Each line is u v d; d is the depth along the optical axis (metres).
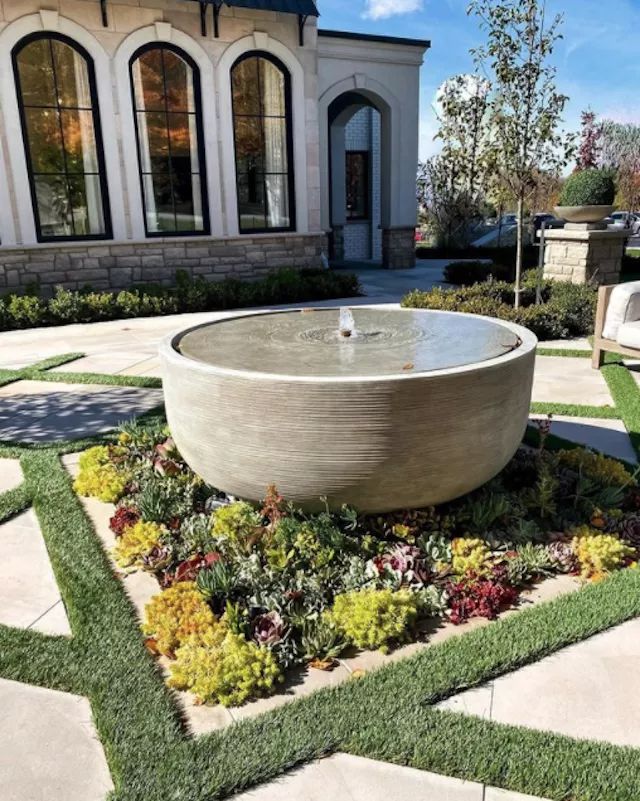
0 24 9.09
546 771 1.89
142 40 9.98
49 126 9.85
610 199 8.98
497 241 21.20
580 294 8.29
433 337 3.56
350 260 18.39
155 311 9.88
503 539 3.09
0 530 3.45
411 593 2.62
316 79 11.53
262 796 1.85
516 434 3.16
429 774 1.91
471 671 2.28
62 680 2.30
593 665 2.34
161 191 10.80
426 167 21.02
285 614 2.56
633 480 3.62
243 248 11.48
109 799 1.83
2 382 6.22
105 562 3.07
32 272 9.95
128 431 4.41
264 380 2.70
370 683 2.24
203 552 3.02
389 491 2.88
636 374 6.09
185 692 2.26
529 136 8.17
